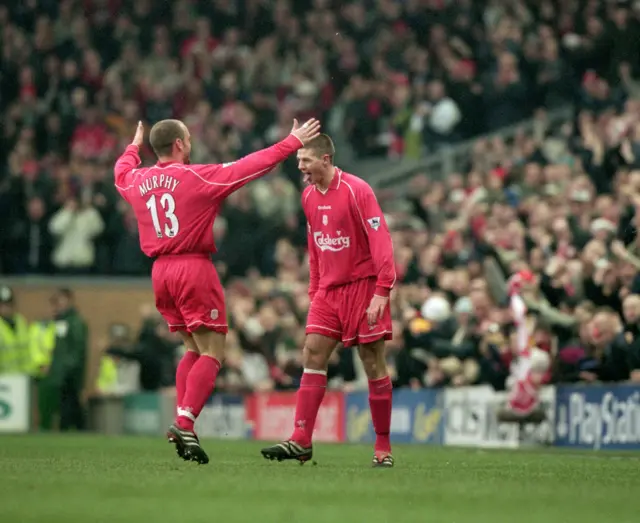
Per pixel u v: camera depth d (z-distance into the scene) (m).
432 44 88.62
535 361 48.53
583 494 23.22
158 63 96.31
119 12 99.31
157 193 30.78
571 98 79.94
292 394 59.97
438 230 71.31
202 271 30.75
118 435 63.66
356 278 30.78
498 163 70.62
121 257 85.25
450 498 22.03
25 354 74.19
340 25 97.50
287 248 76.00
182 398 32.12
